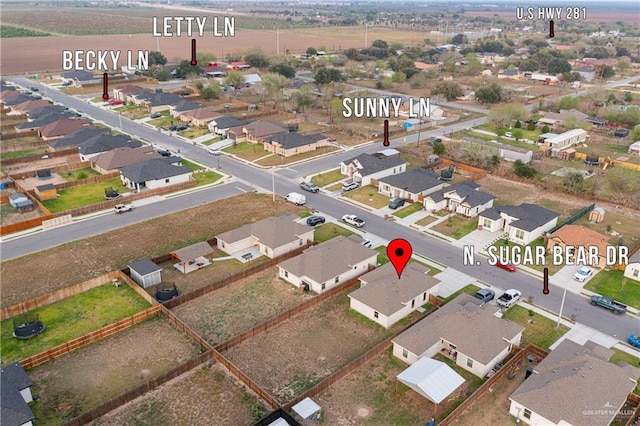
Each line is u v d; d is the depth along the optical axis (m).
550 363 43.03
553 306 54.81
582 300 55.84
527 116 129.25
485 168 95.69
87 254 64.19
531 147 108.56
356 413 40.31
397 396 42.19
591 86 183.88
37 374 44.00
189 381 43.31
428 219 75.31
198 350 47.34
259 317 52.47
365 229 71.88
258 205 79.44
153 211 77.12
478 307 49.69
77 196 81.81
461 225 73.44
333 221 74.12
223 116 121.31
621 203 81.06
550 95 166.62
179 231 70.69
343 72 199.38
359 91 161.62
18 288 56.62
